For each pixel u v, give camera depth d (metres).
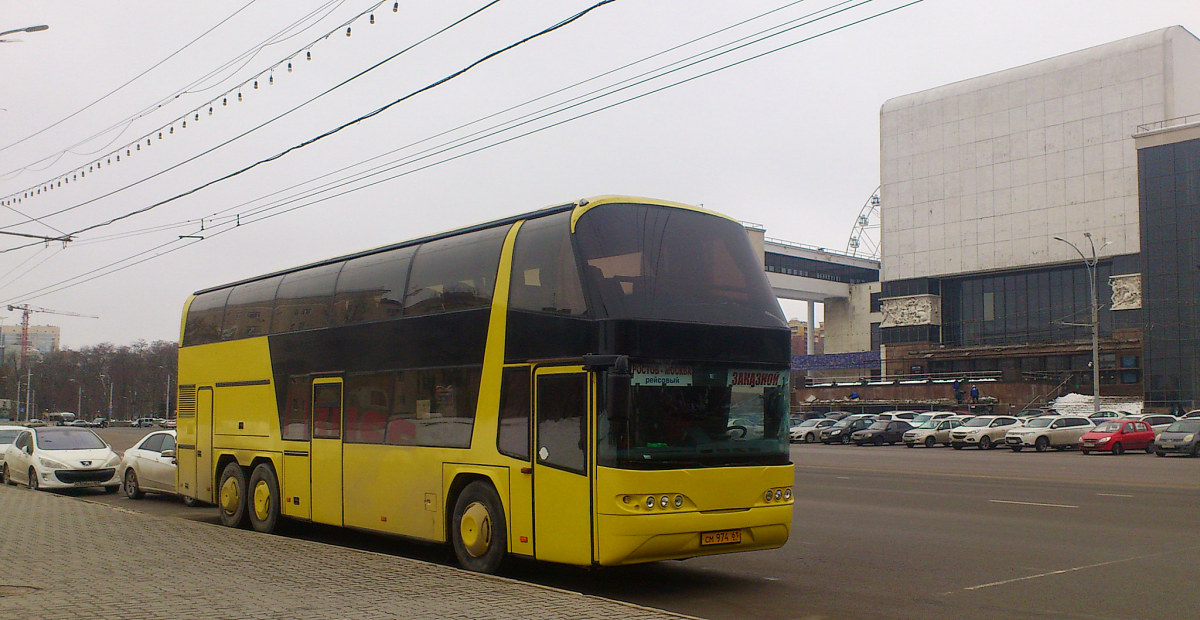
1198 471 28.70
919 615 9.02
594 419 9.57
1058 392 77.19
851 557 12.59
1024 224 83.19
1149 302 69.88
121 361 124.19
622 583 10.85
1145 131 73.50
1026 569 11.47
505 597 8.67
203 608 8.19
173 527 14.68
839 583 10.75
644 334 9.60
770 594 10.16
